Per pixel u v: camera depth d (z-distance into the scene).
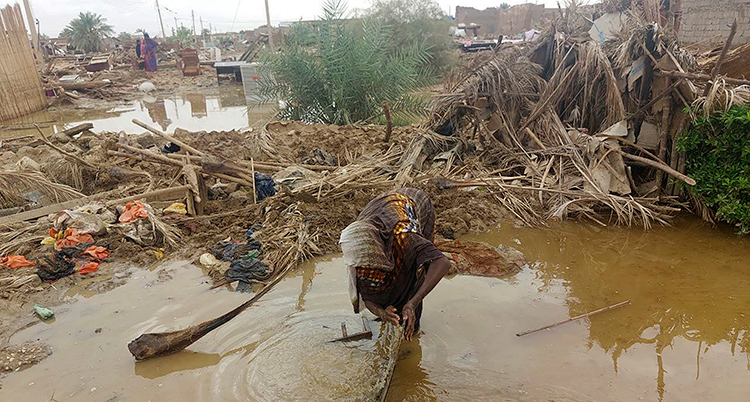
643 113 7.22
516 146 8.15
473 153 8.45
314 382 3.83
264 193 7.14
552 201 6.98
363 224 3.33
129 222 6.29
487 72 8.45
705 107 6.18
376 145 9.31
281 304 4.88
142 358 4.12
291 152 8.98
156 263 5.75
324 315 4.68
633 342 4.29
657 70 6.93
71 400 3.73
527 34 14.69
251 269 5.39
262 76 13.72
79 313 4.81
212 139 9.95
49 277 5.33
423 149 8.24
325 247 5.97
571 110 8.38
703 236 6.16
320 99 13.24
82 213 6.24
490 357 4.11
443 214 6.61
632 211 6.58
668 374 3.90
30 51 18.00
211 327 4.27
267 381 3.87
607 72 7.46
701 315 4.63
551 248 5.99
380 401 3.47
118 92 21.67
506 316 4.66
